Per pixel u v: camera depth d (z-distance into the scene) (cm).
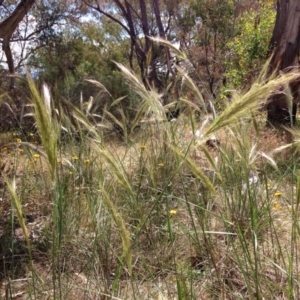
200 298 224
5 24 700
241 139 216
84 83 886
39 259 285
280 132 609
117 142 405
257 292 196
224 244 262
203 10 1673
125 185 151
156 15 1773
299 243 265
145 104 262
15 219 325
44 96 157
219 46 1714
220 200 284
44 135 146
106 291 218
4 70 1182
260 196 263
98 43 2027
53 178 150
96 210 256
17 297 239
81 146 305
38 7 1490
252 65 1209
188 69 311
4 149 462
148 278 247
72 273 257
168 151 297
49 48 1570
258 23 1353
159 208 269
